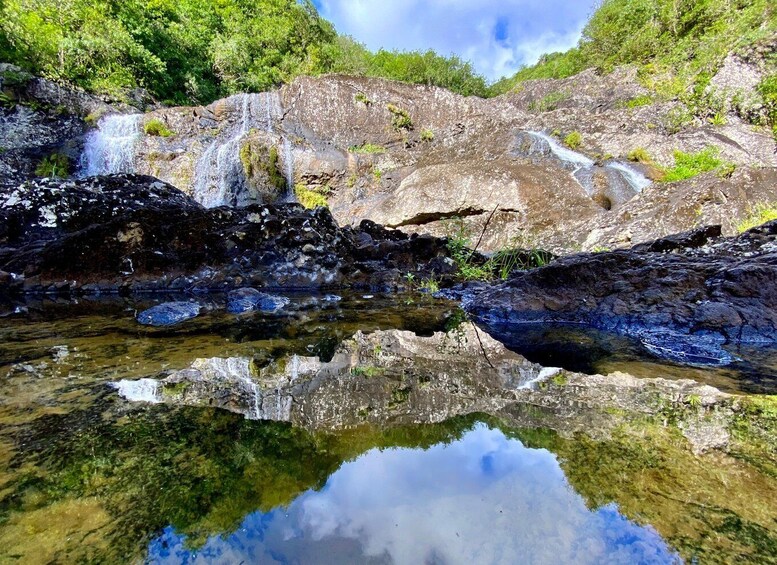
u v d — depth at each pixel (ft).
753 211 19.13
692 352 5.86
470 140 38.06
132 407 3.51
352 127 42.80
